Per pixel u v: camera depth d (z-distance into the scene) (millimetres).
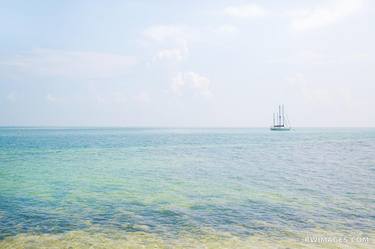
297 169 34688
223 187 24266
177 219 15914
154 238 13195
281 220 15703
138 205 18781
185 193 22109
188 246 12312
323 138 110438
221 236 13422
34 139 95000
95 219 15938
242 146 71625
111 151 56406
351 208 17969
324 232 13938
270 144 78500
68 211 17453
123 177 29141
